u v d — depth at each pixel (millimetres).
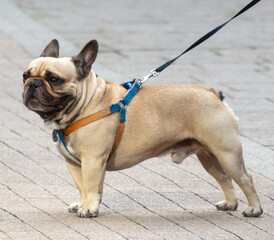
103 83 9477
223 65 18484
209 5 26719
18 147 12641
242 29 22781
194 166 11898
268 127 13859
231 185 9883
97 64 18047
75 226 9000
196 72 17719
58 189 10641
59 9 25766
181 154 9820
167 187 10867
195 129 9477
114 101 9398
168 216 9547
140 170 11672
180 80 16859
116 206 9977
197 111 9445
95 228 8922
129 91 9508
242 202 10273
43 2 27188
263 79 17250
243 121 14203
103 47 19953
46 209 9734
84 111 9203
